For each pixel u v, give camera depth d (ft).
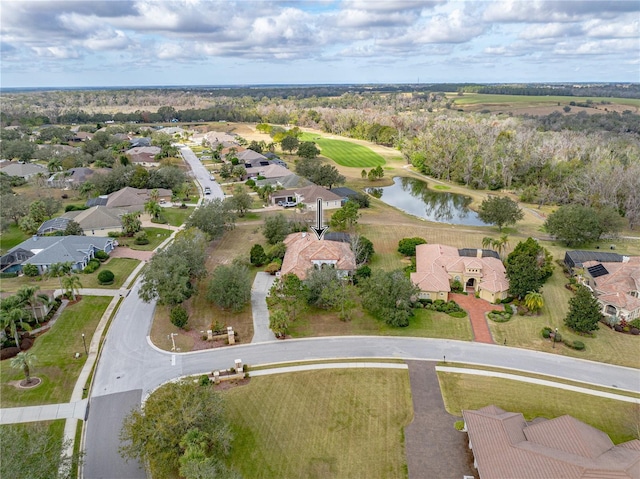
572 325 189.57
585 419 141.79
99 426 135.54
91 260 251.60
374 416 142.41
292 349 176.45
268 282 233.55
